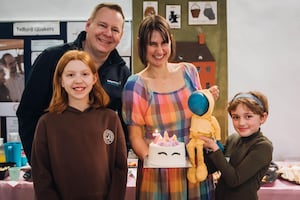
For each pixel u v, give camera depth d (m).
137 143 1.58
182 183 1.56
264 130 2.81
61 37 2.81
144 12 2.74
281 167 2.36
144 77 1.63
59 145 1.45
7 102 2.85
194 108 1.50
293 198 1.97
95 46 1.70
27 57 2.82
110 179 1.54
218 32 2.75
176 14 2.74
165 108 1.58
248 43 2.77
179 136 1.59
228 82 2.79
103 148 1.48
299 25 2.74
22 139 1.75
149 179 1.57
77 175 1.44
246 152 1.57
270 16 2.75
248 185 1.54
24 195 2.12
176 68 1.67
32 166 1.48
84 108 1.52
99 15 1.70
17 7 2.81
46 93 1.69
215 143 1.54
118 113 1.79
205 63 2.76
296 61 2.77
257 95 1.66
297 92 2.78
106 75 1.76
